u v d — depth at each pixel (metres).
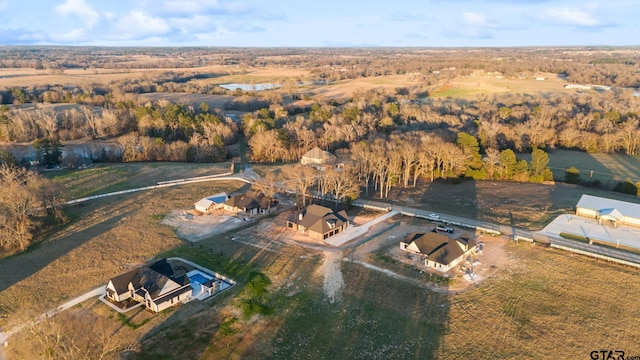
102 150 136.00
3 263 68.44
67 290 60.56
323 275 64.75
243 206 89.62
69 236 77.88
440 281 62.84
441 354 47.88
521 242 75.06
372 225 84.19
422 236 73.12
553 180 111.75
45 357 46.19
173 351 48.09
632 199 96.75
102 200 96.44
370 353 48.16
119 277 58.66
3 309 56.44
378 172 103.75
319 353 48.16
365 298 58.72
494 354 47.78
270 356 47.66
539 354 47.72
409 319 54.09
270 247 74.19
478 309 55.91
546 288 60.34
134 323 52.97
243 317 54.38
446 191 104.94
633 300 57.16
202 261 68.81
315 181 109.31
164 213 89.25
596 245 73.06
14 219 73.94
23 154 134.12
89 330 51.56
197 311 55.56
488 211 90.44
